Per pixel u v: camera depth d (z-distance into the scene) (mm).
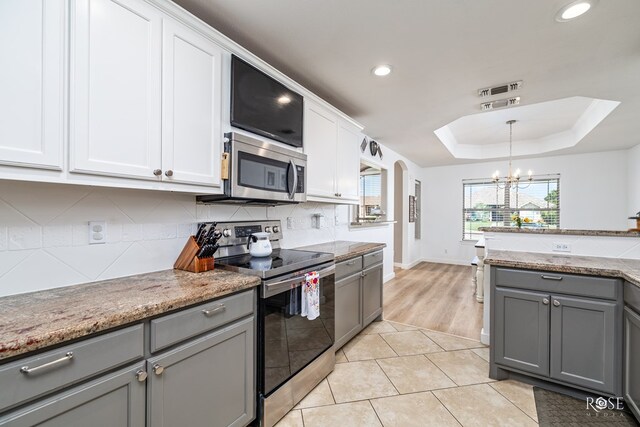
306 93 2373
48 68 1046
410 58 2137
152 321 1123
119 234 1558
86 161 1139
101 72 1181
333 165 2768
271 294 1645
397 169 6520
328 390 2010
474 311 3615
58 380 881
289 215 2797
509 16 1663
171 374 1185
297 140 2264
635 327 1608
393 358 2447
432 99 2900
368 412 1790
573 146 4891
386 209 5168
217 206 2084
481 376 2176
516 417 1735
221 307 1383
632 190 4965
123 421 1040
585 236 2371
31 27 1010
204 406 1321
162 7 1386
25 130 999
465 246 6754
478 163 6598
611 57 2104
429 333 2951
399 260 6488
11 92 969
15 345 786
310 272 1944
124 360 1037
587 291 1831
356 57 2131
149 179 1347
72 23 1102
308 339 1966
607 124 3703
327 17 1693
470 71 2330
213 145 1641
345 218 3895
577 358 1855
